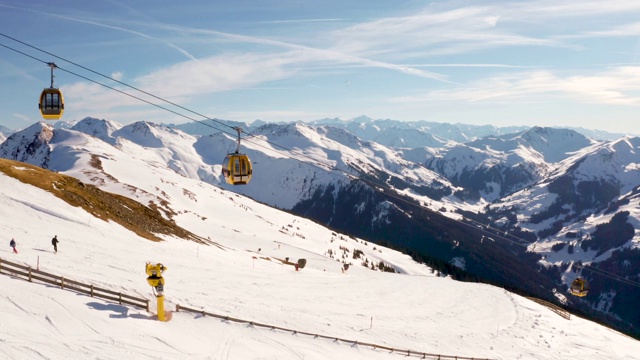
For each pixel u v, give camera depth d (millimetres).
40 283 32062
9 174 69688
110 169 193125
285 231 189250
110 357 24656
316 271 89750
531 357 50812
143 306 34031
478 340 52875
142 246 63281
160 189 179875
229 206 198125
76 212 66250
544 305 85062
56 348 24094
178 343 29594
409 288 78750
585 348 57906
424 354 43344
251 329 36781
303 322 43656
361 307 57906
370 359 38469
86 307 30484
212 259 70812
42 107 32375
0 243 43375
